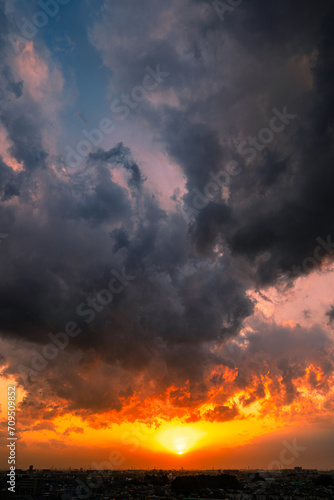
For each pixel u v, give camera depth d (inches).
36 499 6678.2
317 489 7475.4
